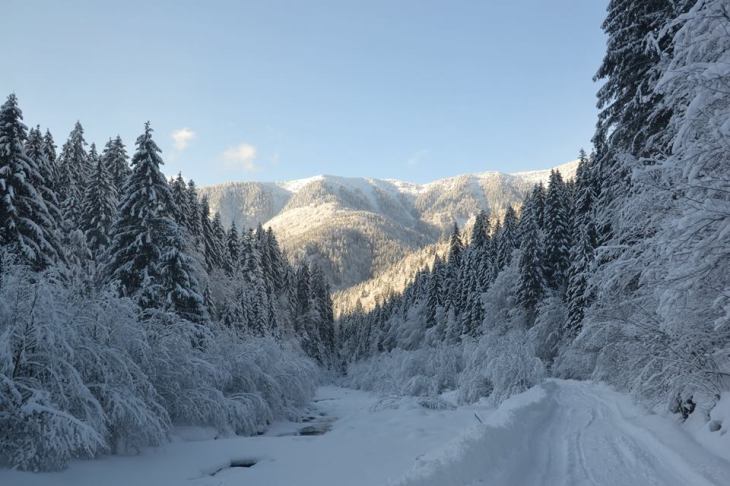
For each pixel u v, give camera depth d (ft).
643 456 23.18
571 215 113.19
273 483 22.80
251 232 166.81
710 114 20.40
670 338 29.89
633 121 43.24
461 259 199.31
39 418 24.49
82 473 24.75
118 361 33.45
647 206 27.55
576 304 80.89
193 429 43.14
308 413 72.13
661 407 32.86
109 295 35.76
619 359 42.04
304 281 235.81
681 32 21.29
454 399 74.84
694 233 19.85
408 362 106.32
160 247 66.49
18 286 27.27
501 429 25.18
